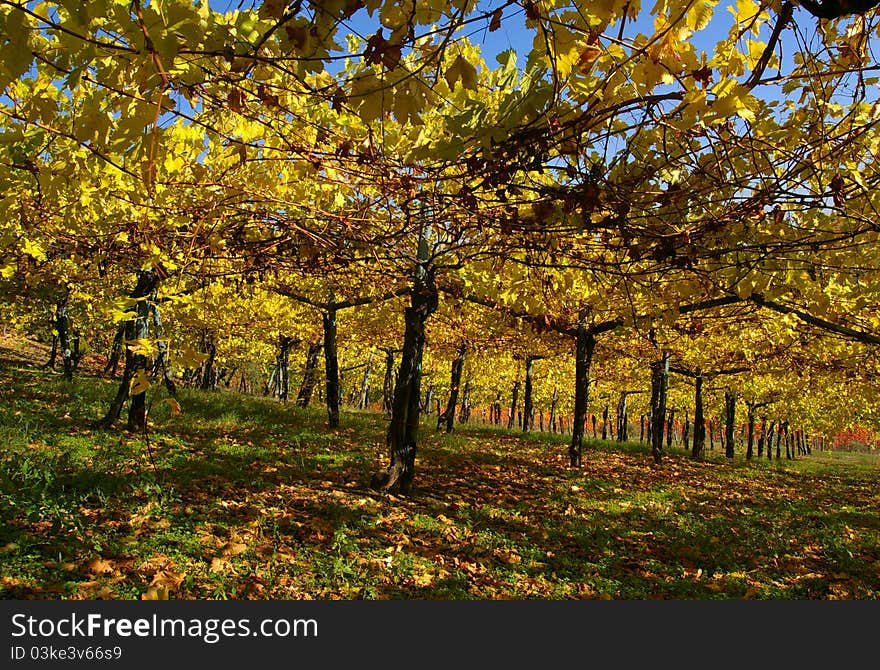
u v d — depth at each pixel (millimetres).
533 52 1747
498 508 7117
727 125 2238
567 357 17328
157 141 1671
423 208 2850
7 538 4152
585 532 6430
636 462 13992
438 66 1531
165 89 1565
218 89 2045
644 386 26078
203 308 2977
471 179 2254
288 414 13891
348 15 1309
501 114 1942
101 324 14234
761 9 1616
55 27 1291
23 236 3570
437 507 6762
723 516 8102
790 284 4031
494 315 9164
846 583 5441
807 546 6805
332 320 12961
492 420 49219
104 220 4172
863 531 7961
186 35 1401
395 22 1397
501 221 2664
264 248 4023
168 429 9562
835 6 1499
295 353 28094
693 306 5094
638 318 4379
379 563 4691
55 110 1856
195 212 3086
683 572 5414
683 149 2285
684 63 1556
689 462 16031
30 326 22125
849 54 2061
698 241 2771
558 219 2445
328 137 2545
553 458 12414
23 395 11211
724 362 13234
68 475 5875
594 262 2949
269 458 8242
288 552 4707
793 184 2508
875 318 4461
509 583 4695
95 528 4645
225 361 26125
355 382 36375
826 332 5719
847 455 43875
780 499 10312
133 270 6066
